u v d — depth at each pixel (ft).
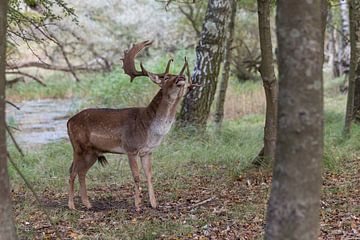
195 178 40.88
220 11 53.83
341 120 62.18
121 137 33.12
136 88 76.95
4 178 19.52
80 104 89.92
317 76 16.06
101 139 33.45
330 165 40.42
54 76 120.06
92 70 120.26
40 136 70.64
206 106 54.70
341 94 87.92
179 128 54.44
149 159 33.91
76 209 33.71
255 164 41.29
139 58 109.50
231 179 39.42
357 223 27.94
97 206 34.58
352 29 49.60
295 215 16.33
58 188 40.06
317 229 16.60
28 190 39.29
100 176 43.21
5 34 19.83
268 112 40.29
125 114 33.32
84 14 113.70
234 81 95.14
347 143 48.34
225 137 54.90
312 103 16.03
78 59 120.67
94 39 117.39
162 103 32.24
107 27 117.19
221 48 54.85
